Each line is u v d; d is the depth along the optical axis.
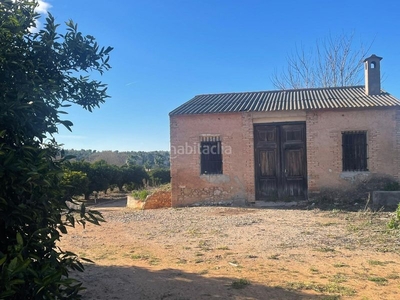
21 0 3.55
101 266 6.52
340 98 15.01
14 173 2.56
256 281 5.41
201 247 7.84
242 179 14.51
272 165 14.66
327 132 13.92
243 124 14.55
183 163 14.99
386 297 4.67
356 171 13.73
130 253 7.56
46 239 3.00
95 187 21.81
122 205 19.08
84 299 4.81
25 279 2.57
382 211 11.57
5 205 2.68
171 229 10.22
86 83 3.95
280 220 10.91
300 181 14.43
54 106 3.37
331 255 6.83
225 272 5.93
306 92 16.92
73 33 3.81
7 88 3.04
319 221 10.48
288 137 14.55
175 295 4.91
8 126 2.80
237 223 10.66
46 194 2.96
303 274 5.73
